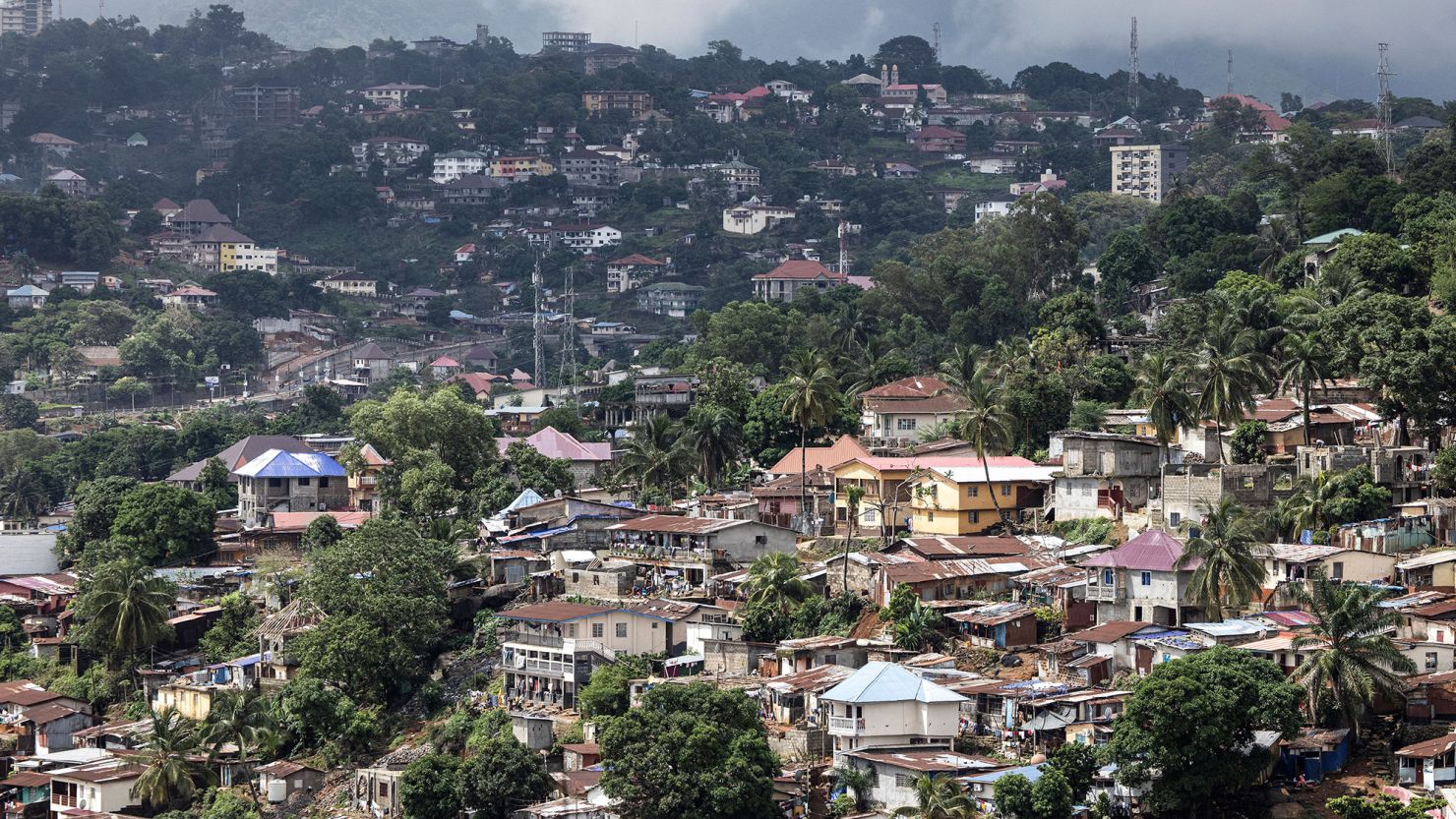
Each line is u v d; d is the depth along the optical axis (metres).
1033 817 156.50
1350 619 166.00
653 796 169.12
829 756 181.75
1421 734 163.88
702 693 177.50
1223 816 161.25
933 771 165.50
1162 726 159.00
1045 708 172.75
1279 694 159.75
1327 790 160.25
